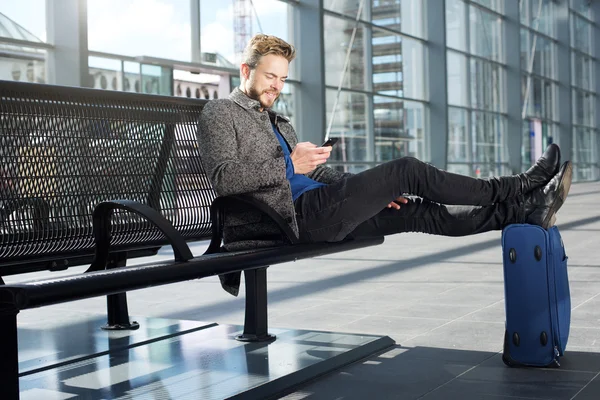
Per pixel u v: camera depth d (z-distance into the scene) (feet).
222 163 8.57
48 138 7.88
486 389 7.92
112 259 9.64
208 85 36.68
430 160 56.34
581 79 90.22
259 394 7.73
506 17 68.44
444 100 55.52
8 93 7.49
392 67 51.67
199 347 9.75
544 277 8.71
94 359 9.20
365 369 8.92
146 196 9.09
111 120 8.69
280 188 8.73
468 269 18.22
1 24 27.04
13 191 7.47
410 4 53.83
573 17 87.40
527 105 74.02
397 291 15.05
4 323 5.66
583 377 8.30
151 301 14.89
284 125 9.80
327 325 11.68
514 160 69.15
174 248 7.07
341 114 46.62
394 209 9.40
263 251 8.00
